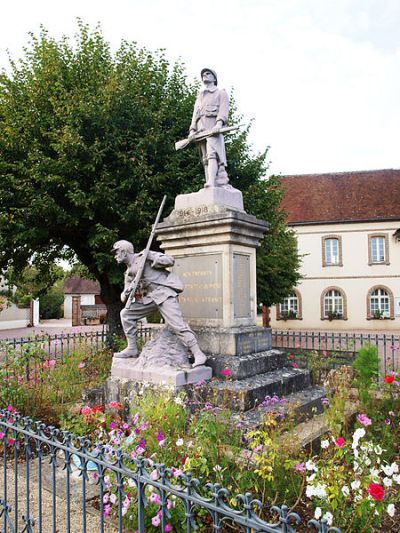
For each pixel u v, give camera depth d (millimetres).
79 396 7141
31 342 8086
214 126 7309
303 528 3410
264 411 5305
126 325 6582
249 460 3699
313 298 32375
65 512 3805
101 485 2627
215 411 4430
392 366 9680
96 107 12320
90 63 13914
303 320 32500
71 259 17000
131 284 6270
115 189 12367
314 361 8922
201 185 12727
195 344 6109
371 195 32188
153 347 6289
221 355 6445
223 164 7434
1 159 12648
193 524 2193
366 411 5793
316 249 32312
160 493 2311
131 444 3764
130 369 6109
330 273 32125
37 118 12891
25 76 13898
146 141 12641
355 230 31656
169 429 4031
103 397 6281
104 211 12711
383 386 6723
